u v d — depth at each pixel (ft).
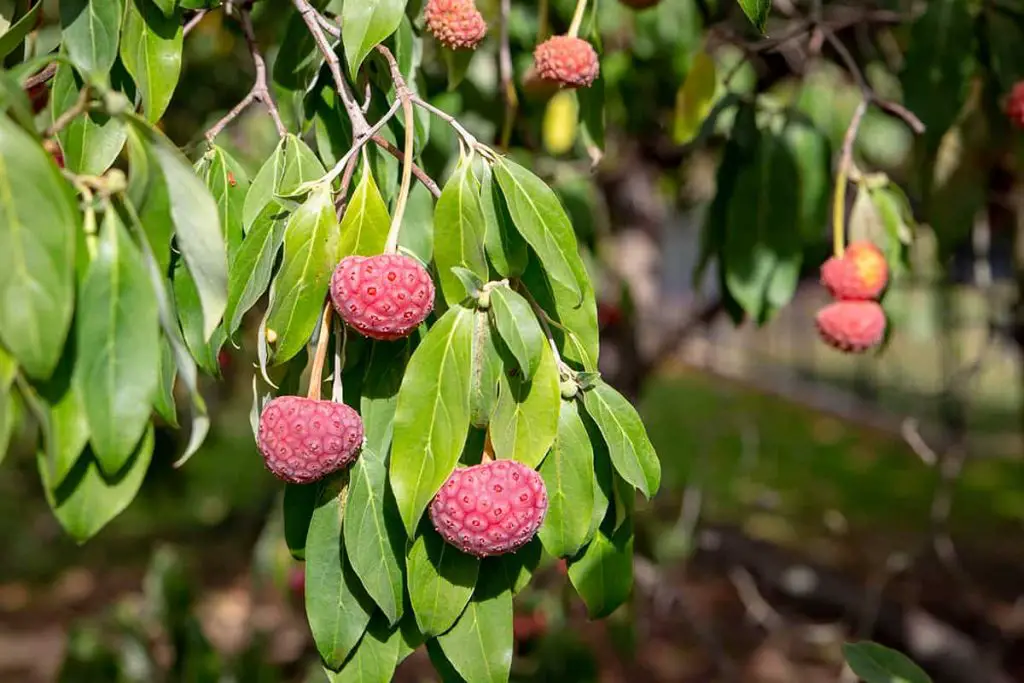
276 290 1.62
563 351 1.67
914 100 2.33
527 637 2.71
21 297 1.42
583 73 1.93
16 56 1.96
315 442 1.59
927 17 2.31
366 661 1.64
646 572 3.44
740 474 7.32
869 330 2.20
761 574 4.88
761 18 1.73
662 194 4.24
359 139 1.67
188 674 2.96
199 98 3.22
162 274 1.51
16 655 5.55
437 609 1.61
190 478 7.85
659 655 5.12
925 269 3.79
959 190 2.51
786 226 2.31
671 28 2.48
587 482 1.64
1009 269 3.52
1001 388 9.27
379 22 1.72
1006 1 2.32
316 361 1.63
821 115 2.83
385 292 1.58
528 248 1.69
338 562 1.63
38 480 6.68
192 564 6.55
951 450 3.41
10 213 1.42
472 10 1.86
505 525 1.57
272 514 3.43
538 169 2.56
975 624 4.96
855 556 6.01
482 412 1.60
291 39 1.93
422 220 1.85
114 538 7.28
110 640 3.12
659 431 9.12
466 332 1.60
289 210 1.64
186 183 1.53
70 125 1.70
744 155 2.32
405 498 1.57
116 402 1.47
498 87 2.41
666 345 3.78
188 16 2.21
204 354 1.67
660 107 2.87
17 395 1.48
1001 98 2.39
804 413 10.37
